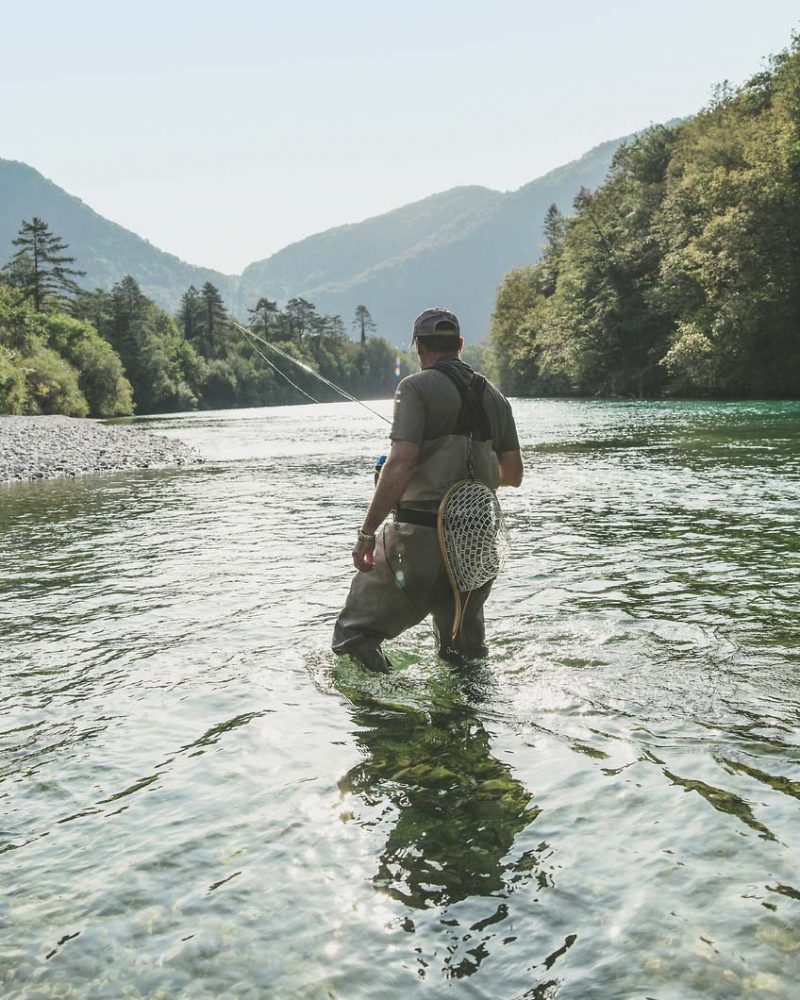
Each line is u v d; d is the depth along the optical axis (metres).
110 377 78.50
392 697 3.29
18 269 93.75
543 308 74.81
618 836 2.14
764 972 1.61
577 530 7.11
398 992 1.62
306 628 4.35
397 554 3.76
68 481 14.61
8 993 1.65
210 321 136.62
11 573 6.09
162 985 1.66
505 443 4.02
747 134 44.66
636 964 1.65
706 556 5.74
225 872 2.05
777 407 31.12
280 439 26.09
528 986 1.62
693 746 2.69
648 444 17.25
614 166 70.81
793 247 39.88
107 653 4.01
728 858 2.01
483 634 3.85
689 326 43.25
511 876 1.99
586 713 3.02
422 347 3.97
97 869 2.09
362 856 2.10
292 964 1.71
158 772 2.65
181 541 7.36
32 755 2.83
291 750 2.79
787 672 3.37
